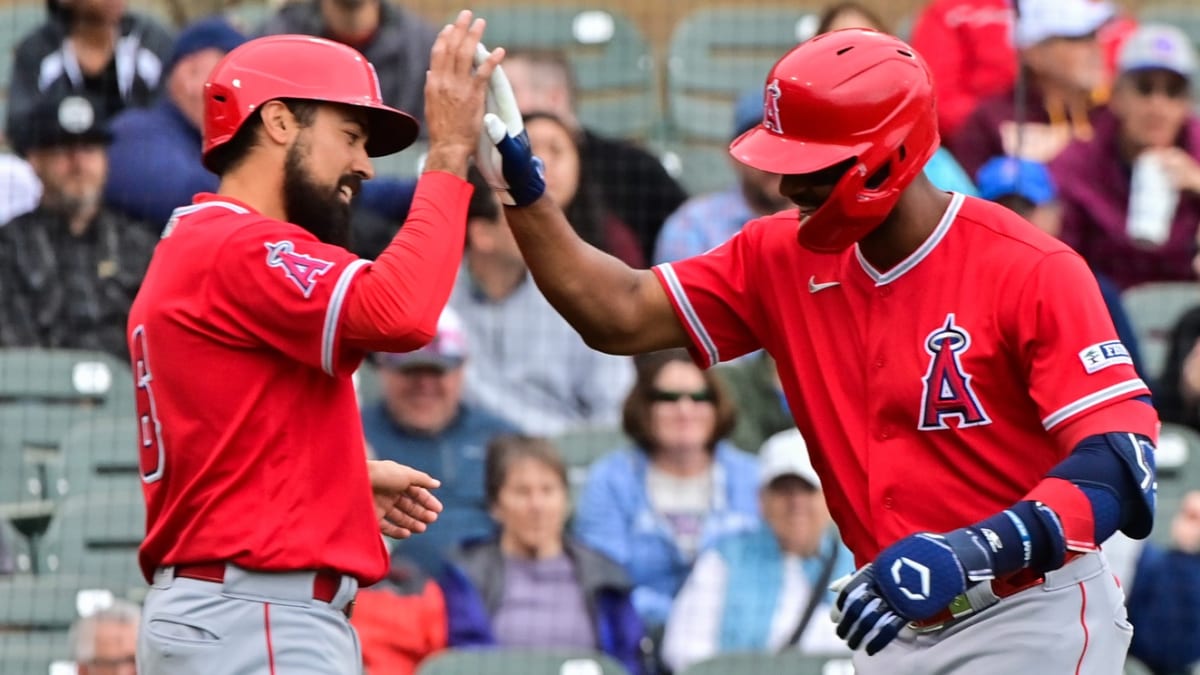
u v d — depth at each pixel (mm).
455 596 23203
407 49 29281
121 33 29391
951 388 13047
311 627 13398
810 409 13695
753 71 33656
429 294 13016
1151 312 28625
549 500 23516
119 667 21891
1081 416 12562
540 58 30734
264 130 13688
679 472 24703
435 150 13469
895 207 13125
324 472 13492
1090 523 12156
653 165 29484
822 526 23891
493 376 27156
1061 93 30391
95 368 26734
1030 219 28766
